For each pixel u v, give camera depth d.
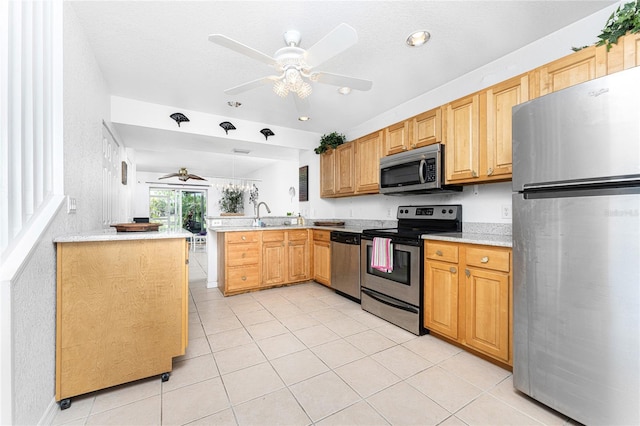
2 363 1.07
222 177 10.12
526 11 1.80
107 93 2.81
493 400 1.54
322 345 2.19
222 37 1.47
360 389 1.64
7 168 1.18
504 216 2.38
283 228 3.88
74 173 1.78
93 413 1.45
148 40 2.08
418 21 1.88
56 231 1.51
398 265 2.57
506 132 2.06
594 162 1.24
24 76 1.32
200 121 3.55
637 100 1.12
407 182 2.80
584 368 1.29
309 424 1.37
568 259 1.34
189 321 2.66
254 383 1.70
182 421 1.39
